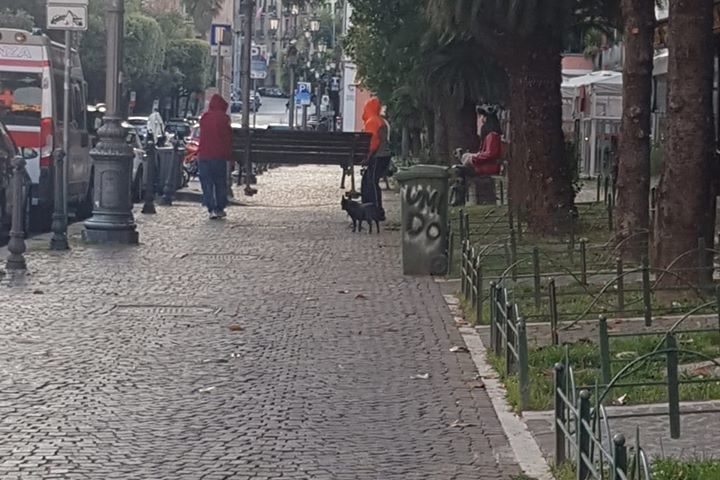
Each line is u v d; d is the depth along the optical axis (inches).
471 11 890.7
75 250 863.7
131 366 488.1
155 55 2790.4
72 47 1141.7
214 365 494.6
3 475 340.2
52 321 581.3
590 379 442.3
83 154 1171.3
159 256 846.5
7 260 746.8
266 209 1322.6
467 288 653.3
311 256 871.1
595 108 1769.2
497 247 795.4
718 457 352.8
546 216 928.9
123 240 912.3
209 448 375.2
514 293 638.5
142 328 571.5
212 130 1157.1
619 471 268.7
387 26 1245.1
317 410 426.6
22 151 1035.9
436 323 600.7
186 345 533.6
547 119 933.2
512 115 951.0
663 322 574.9
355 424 408.8
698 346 505.0
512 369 468.1
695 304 601.3
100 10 2391.7
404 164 1786.4
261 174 2260.1
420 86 1235.2
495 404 436.5
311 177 2186.3
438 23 933.8
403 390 458.9
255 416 416.2
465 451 378.0
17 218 741.3
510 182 966.4
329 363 504.4
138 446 374.9
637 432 288.5
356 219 1060.5
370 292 700.0
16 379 458.9
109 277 733.3
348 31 1866.4
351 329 581.6
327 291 701.3
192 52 3171.8
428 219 773.9
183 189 1540.4
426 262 774.5
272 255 871.7
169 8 3230.8
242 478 344.8
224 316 609.9
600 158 1811.0
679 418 385.1
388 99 1647.4
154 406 425.4
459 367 500.7
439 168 771.4
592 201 1304.1
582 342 521.7
